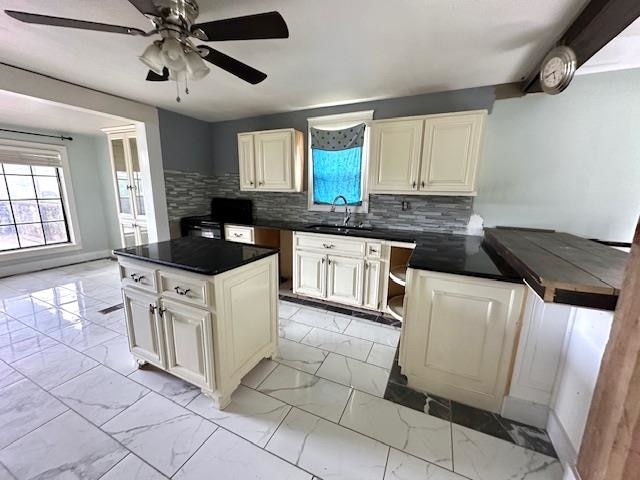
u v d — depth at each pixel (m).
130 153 3.76
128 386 1.75
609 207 2.31
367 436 1.42
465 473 1.25
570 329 1.31
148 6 1.13
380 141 2.69
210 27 1.22
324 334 2.42
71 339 2.29
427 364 1.68
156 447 1.35
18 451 1.31
